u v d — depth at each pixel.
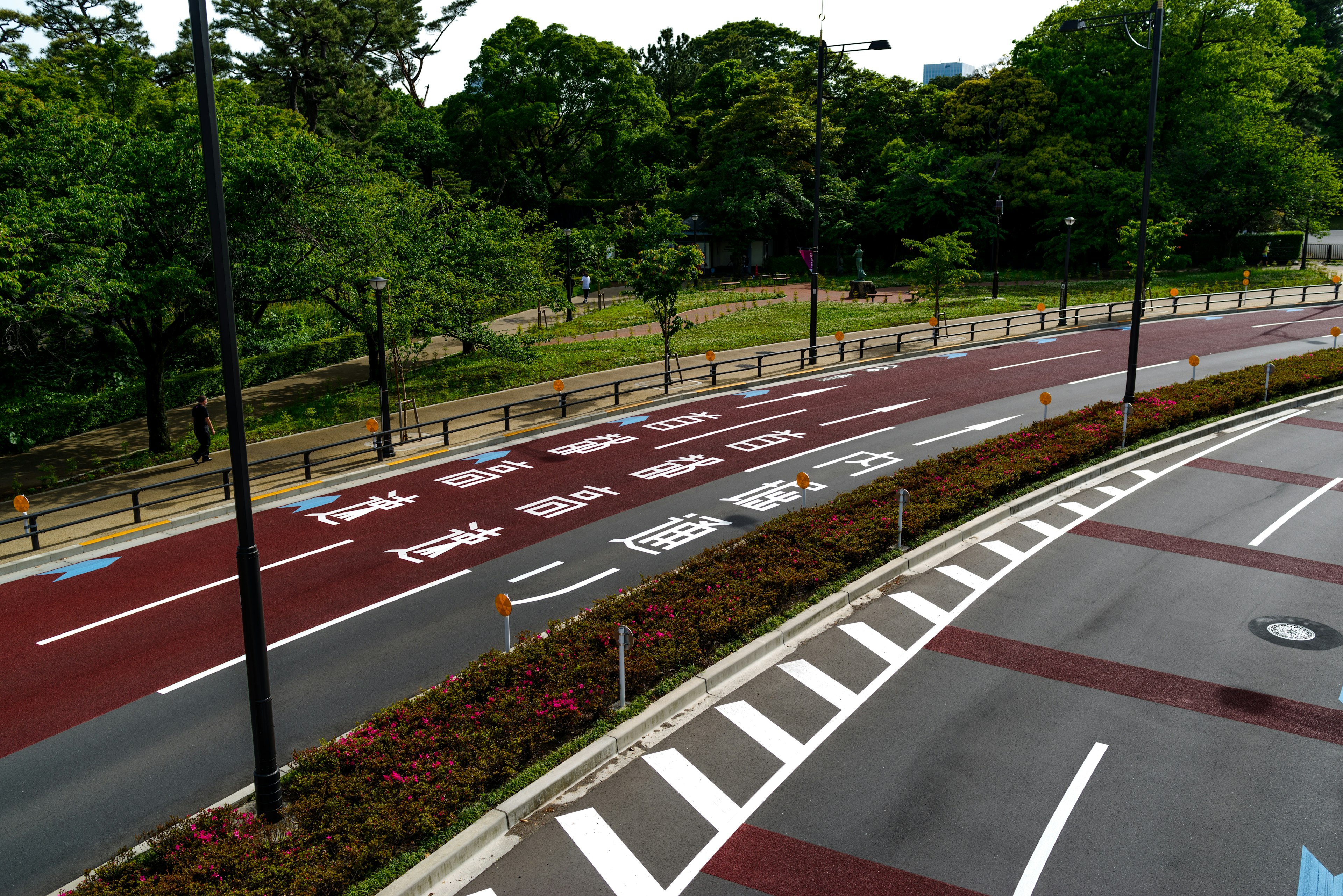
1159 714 9.98
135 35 54.25
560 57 62.59
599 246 55.22
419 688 11.03
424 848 7.74
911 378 29.94
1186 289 48.22
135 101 39.34
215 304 23.89
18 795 9.11
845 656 11.48
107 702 10.96
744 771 9.02
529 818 8.38
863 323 40.69
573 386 30.11
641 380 29.81
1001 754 9.22
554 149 66.19
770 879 7.43
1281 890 7.23
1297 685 10.59
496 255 32.16
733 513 17.28
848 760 9.16
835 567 13.38
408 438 23.91
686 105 74.19
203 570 15.27
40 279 19.23
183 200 22.12
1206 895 7.19
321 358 37.91
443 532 16.73
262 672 8.19
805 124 60.06
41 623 13.25
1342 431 22.12
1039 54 58.91
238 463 7.98
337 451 23.17
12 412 26.84
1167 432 21.81
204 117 7.71
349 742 8.99
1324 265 58.12
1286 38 56.44
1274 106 51.34
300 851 7.47
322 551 15.91
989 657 11.39
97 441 27.19
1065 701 10.28
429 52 72.44
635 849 7.87
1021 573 14.09
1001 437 20.28
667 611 11.80
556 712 9.39
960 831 8.01
